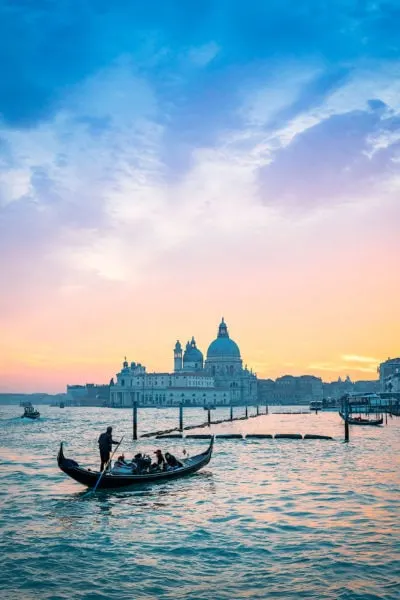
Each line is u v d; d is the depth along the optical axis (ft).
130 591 64.49
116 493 121.39
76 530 90.27
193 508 105.70
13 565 73.26
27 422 590.14
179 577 68.44
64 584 66.69
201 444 248.32
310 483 131.34
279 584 65.82
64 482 138.62
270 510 102.53
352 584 65.31
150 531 89.10
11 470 163.12
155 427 472.85
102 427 471.62
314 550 77.82
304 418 616.80
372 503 107.04
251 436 276.82
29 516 100.37
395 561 72.90
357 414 577.02
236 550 78.33
